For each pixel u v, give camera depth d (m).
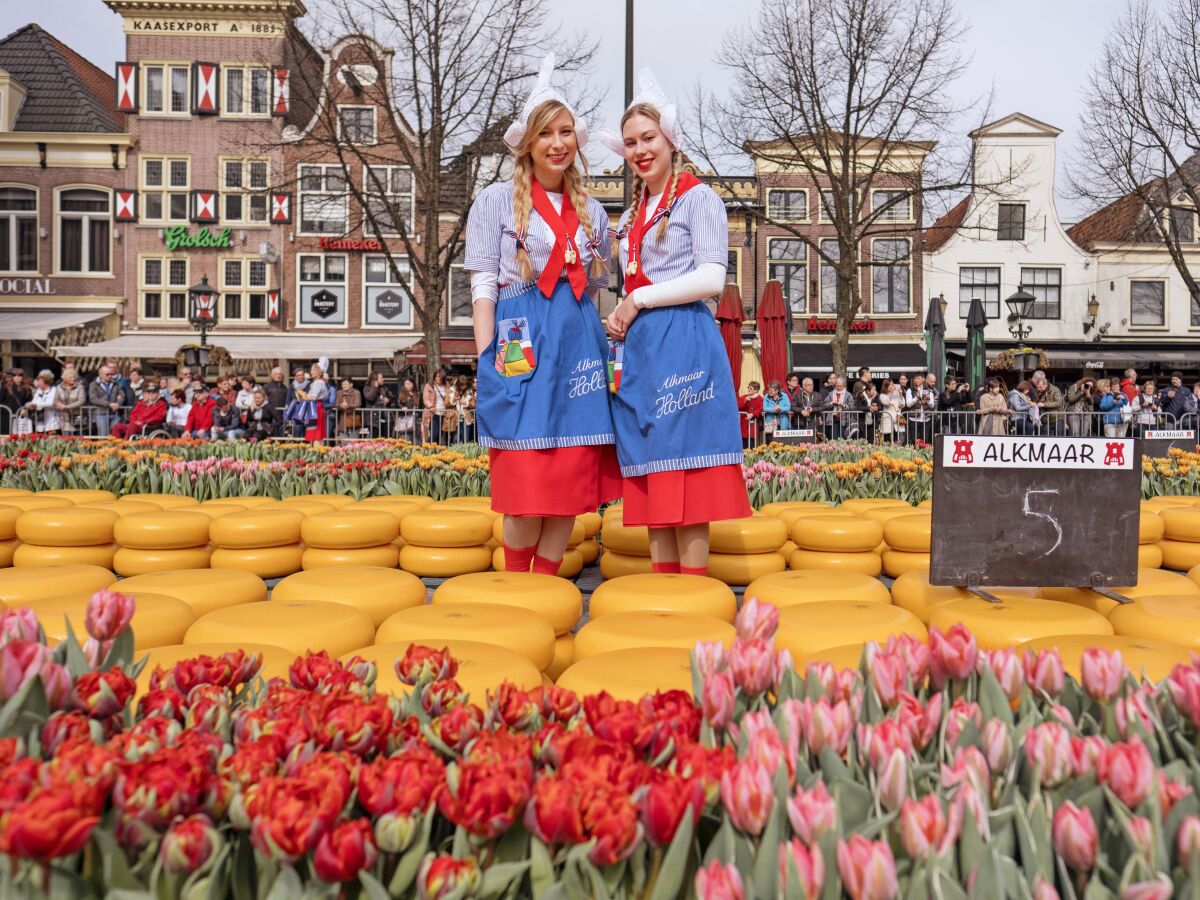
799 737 1.04
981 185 22.03
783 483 5.18
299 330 28.78
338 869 0.79
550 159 3.08
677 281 2.96
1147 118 22.36
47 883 0.80
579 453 3.03
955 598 2.54
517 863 0.83
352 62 27.56
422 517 3.63
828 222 30.50
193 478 5.21
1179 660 1.73
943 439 2.56
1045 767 0.97
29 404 16.72
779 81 20.97
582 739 0.95
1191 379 31.73
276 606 2.20
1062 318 31.44
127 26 28.31
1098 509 2.59
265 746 0.96
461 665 1.72
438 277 20.44
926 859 0.81
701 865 0.89
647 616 2.16
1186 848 0.82
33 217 28.55
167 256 28.59
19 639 1.16
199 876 0.83
